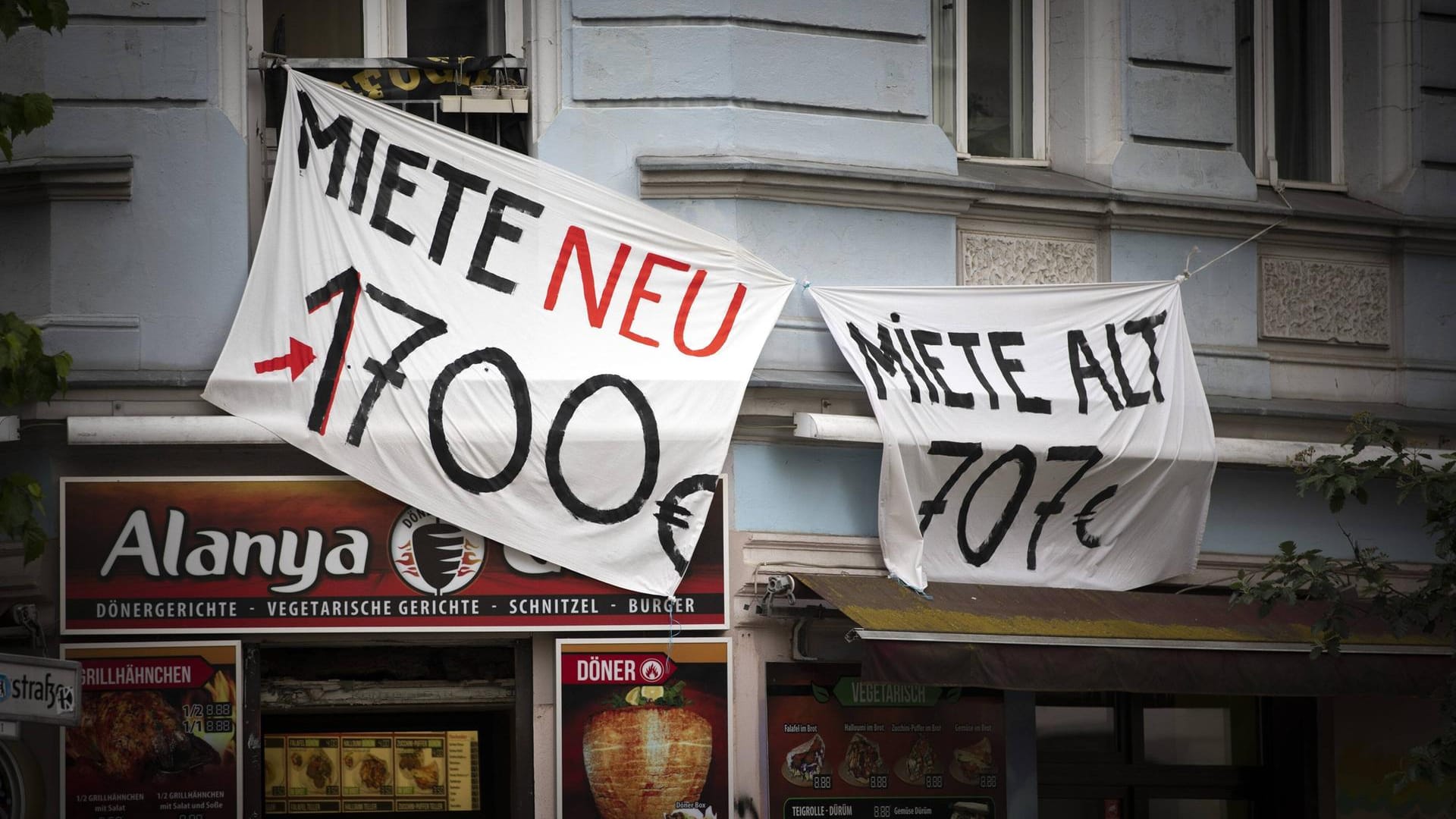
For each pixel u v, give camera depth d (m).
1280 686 19.83
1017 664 18.83
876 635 18.30
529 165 19.89
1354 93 24.33
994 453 20.17
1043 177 22.56
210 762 18.83
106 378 19.12
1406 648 20.34
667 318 19.84
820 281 20.67
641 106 20.50
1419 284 23.52
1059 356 20.86
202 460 19.23
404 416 19.16
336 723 20.62
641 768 19.42
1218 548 22.00
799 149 20.77
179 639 18.97
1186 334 21.50
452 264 19.59
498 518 19.23
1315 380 23.06
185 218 19.66
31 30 19.69
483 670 20.30
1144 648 19.33
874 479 20.58
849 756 20.05
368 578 19.22
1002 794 20.36
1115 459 20.58
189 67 19.83
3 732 14.34
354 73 20.45
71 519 18.92
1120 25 22.55
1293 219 22.83
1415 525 22.97
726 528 19.78
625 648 19.53
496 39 21.16
